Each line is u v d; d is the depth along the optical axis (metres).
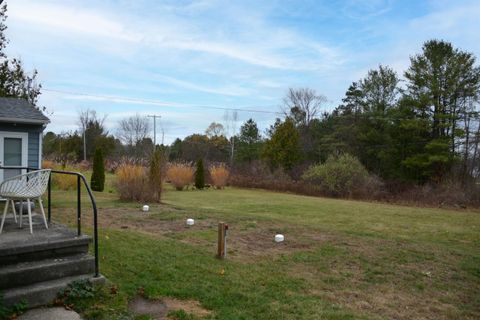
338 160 23.94
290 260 6.46
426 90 27.02
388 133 29.70
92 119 47.84
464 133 25.44
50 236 4.69
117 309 3.80
